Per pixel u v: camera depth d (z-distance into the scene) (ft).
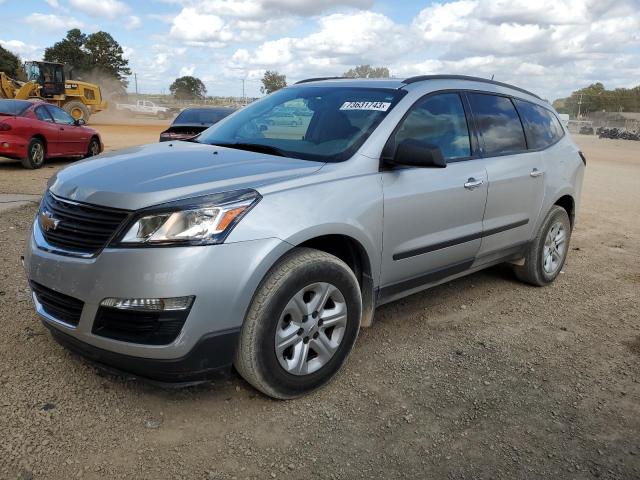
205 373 9.69
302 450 9.43
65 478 8.45
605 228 28.91
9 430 9.39
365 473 8.98
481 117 15.19
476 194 14.24
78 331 9.64
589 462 9.54
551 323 15.42
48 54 289.74
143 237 9.19
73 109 97.81
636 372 12.78
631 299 17.80
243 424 10.02
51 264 9.93
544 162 17.12
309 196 10.56
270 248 9.70
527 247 17.38
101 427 9.69
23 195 28.86
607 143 163.43
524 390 11.71
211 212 9.37
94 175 10.64
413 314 15.47
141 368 9.48
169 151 12.34
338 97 13.85
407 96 13.20
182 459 9.04
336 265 10.84
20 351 11.94
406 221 12.41
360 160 11.78
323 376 11.09
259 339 9.88
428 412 10.71
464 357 13.03
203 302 9.21
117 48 304.30
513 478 9.05
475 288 17.94
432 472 9.08
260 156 11.95
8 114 39.73
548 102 19.17
